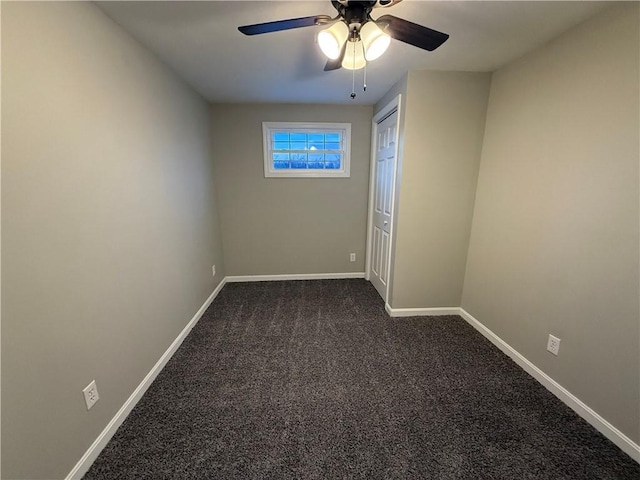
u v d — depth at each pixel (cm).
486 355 212
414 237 253
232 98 294
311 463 131
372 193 338
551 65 168
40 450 106
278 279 372
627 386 133
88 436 129
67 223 118
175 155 222
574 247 156
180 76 229
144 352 176
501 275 216
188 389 178
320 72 222
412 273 262
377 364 202
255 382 184
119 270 152
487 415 157
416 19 149
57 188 113
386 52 188
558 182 165
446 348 221
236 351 218
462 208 249
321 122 327
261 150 331
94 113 134
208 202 303
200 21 150
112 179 146
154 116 190
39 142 105
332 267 375
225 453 136
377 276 332
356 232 366
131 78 164
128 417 156
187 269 244
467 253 259
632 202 128
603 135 139
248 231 354
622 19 129
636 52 125
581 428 148
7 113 94
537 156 180
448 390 177
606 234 139
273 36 165
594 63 143
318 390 177
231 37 166
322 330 249
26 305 100
